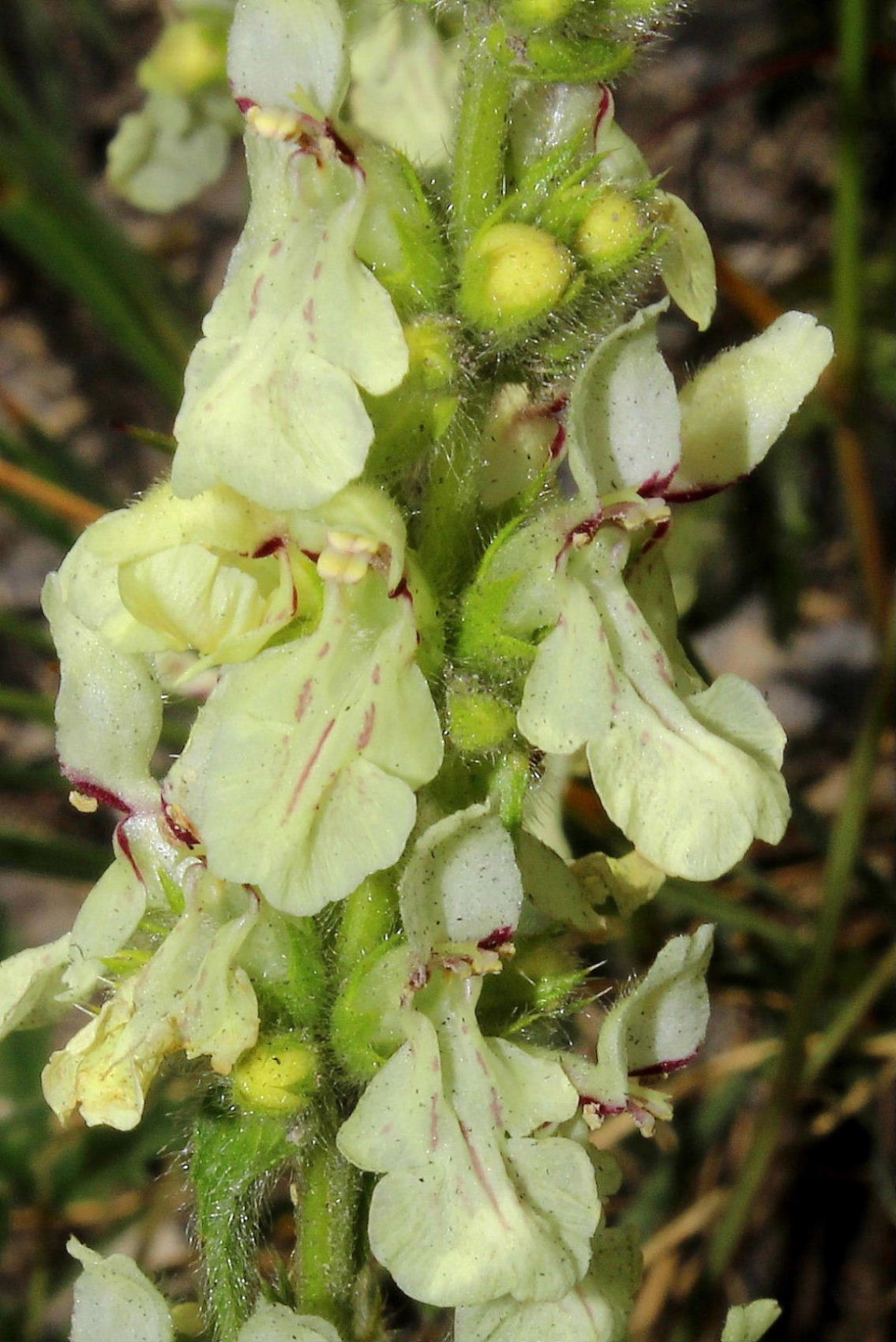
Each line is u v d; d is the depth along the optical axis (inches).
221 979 4.2
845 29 6.2
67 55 10.3
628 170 4.3
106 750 4.3
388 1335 4.6
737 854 4.0
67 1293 6.7
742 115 9.3
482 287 4.0
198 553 4.1
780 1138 6.0
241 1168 4.3
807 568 7.9
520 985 4.3
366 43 5.0
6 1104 6.5
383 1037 4.2
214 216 9.9
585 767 4.8
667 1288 6.0
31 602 8.9
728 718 4.2
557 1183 4.1
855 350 6.4
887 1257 6.6
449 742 4.2
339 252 4.0
